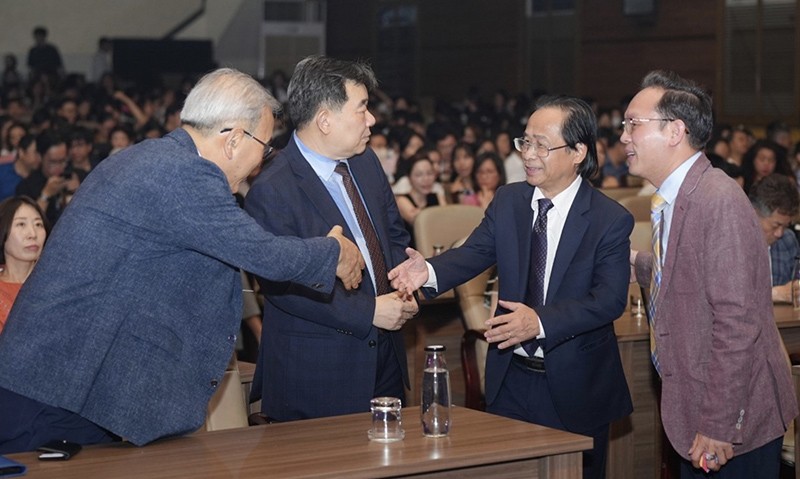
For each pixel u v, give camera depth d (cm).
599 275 296
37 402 233
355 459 225
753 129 1377
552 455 239
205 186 231
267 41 1970
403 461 223
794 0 1335
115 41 1762
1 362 230
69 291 229
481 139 914
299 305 288
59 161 634
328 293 253
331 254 245
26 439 233
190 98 243
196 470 217
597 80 1589
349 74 292
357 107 292
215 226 230
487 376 310
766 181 421
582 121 295
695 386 272
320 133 294
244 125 242
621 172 910
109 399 231
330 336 295
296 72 296
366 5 1933
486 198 704
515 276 306
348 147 294
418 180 649
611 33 1565
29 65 1705
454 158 759
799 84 1334
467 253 314
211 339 241
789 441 361
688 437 274
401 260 319
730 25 1404
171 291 235
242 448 235
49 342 228
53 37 1958
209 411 298
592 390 301
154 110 1435
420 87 1861
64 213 237
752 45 1380
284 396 298
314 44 1984
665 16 1484
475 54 1770
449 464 225
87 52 1980
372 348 296
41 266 233
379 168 319
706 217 267
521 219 308
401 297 297
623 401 311
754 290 264
